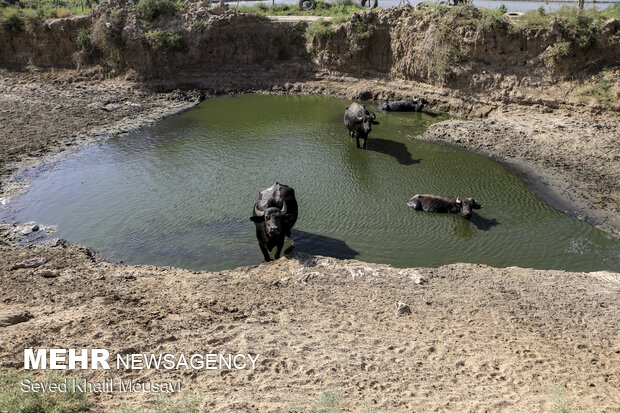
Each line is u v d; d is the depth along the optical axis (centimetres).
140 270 1344
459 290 1216
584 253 1503
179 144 2484
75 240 1579
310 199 1850
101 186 1991
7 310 1061
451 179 2042
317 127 2744
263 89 3525
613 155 2133
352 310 1098
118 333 939
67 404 700
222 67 3656
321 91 3441
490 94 2817
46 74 3591
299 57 3669
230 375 826
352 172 2112
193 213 1742
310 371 841
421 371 858
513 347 955
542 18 2741
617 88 2467
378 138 2550
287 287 1224
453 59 2945
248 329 985
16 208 1806
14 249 1473
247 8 3834
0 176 2080
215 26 3569
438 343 958
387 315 1076
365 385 809
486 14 2883
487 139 2433
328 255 1487
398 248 1530
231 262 1447
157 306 1099
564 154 2206
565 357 925
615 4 2950
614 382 844
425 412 742
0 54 3741
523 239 1584
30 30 3631
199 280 1265
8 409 675
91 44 3553
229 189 1936
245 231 1619
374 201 1839
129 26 3472
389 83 3306
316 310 1095
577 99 2541
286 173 2098
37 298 1153
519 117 2633
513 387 821
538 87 2688
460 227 1655
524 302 1152
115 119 2878
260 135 2617
